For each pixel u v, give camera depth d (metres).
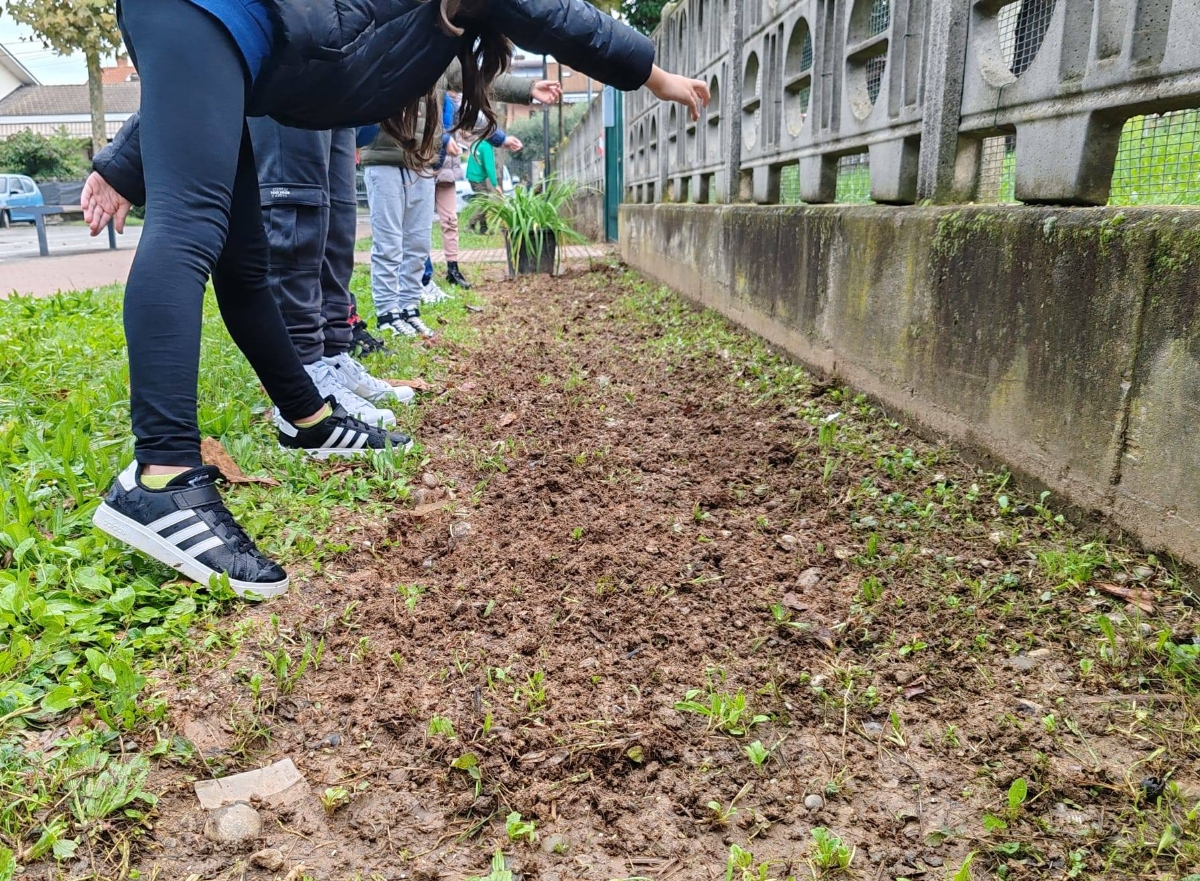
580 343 4.90
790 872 1.27
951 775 1.46
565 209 15.81
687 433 3.17
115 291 6.38
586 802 1.41
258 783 1.43
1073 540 2.13
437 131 2.46
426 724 1.57
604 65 2.37
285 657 1.68
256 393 3.30
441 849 1.32
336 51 1.93
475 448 2.98
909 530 2.28
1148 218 1.95
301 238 3.02
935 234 2.80
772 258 4.32
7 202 28.77
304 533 2.24
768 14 4.58
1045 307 2.29
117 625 1.77
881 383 3.22
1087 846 1.29
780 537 2.30
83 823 1.31
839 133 3.70
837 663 1.76
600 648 1.81
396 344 4.60
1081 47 2.27
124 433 2.73
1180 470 1.87
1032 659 1.74
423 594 2.01
